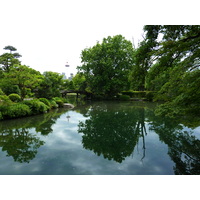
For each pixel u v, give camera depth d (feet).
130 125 28.84
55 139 21.12
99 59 88.22
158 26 11.07
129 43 89.71
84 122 31.40
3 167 13.26
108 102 76.64
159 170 12.73
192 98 13.04
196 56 10.25
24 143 19.45
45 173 12.24
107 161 14.55
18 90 53.57
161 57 11.07
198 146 18.11
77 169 12.95
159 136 22.07
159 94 16.85
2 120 31.32
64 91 90.74
